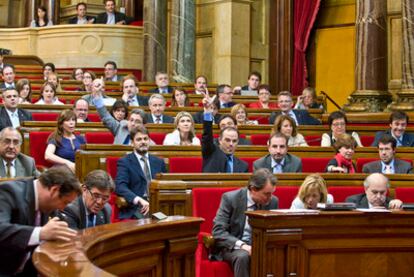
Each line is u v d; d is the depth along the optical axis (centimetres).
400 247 683
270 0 2041
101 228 534
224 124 1073
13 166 837
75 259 409
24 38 2184
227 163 916
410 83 1566
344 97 1933
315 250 658
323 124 1436
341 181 853
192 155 996
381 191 751
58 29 2128
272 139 918
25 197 479
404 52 1582
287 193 803
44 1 2423
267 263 639
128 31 2116
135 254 543
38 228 466
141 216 851
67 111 1046
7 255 462
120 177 877
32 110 1226
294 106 1650
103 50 2106
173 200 767
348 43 1925
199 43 2092
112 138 1107
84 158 927
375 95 1569
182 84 1814
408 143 1166
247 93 1692
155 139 1133
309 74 2003
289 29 1992
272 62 2028
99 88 1103
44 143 1084
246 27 2023
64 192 484
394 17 1803
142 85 1769
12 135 823
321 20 1988
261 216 636
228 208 720
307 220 648
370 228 671
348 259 670
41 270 383
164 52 2017
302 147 1063
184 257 598
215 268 692
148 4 2014
